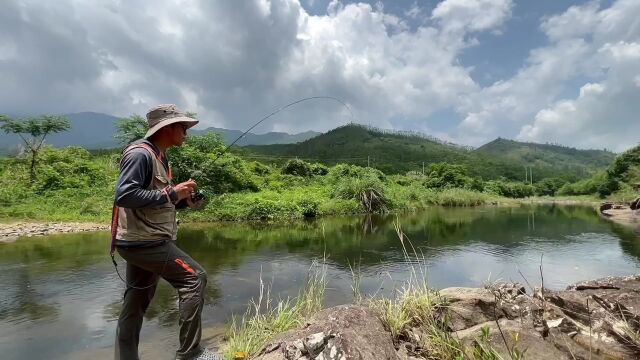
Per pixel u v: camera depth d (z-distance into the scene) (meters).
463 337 3.19
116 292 5.71
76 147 22.94
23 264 7.43
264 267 7.50
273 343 3.02
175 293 5.54
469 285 6.54
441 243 10.79
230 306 5.16
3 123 17.58
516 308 3.73
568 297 3.86
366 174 23.97
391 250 9.50
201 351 2.61
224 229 13.10
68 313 4.84
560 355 3.02
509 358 2.84
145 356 3.57
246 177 21.34
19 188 16.83
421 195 27.62
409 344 3.08
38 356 3.66
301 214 17.12
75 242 9.78
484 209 25.77
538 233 13.10
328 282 6.44
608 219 18.59
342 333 2.68
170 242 2.55
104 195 16.83
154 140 2.65
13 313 4.84
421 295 3.82
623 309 3.60
